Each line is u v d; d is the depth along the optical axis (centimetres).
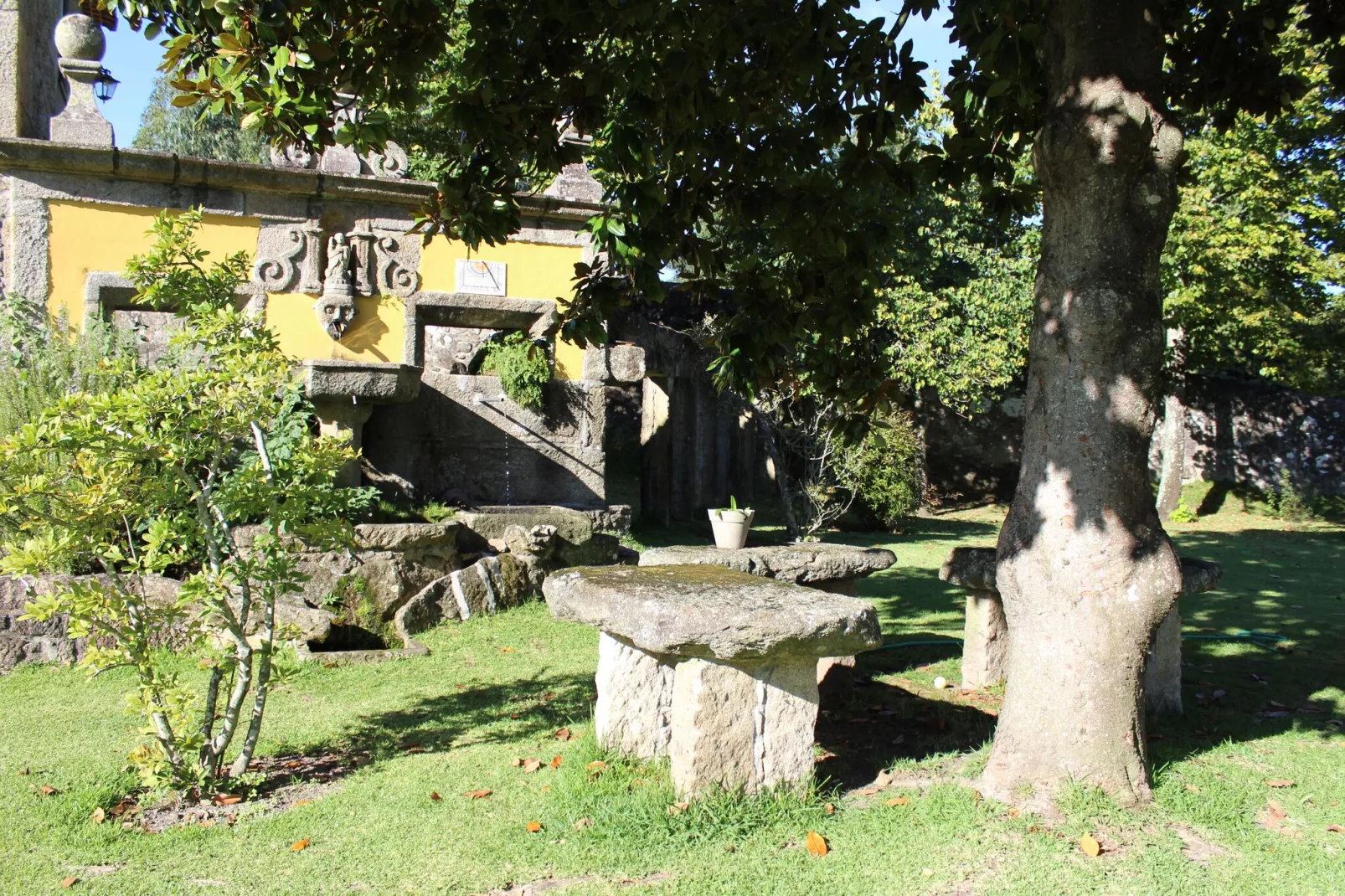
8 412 659
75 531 378
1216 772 444
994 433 2002
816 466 1346
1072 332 399
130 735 482
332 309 901
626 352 1009
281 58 408
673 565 466
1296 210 1455
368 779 431
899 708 541
